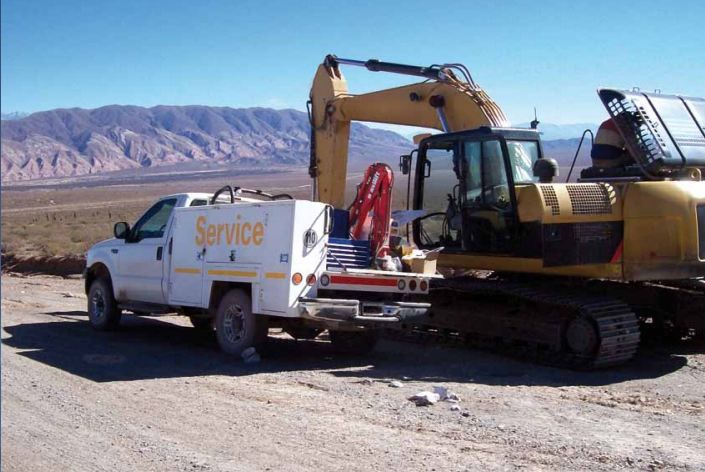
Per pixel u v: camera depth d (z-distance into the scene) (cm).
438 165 1320
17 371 1012
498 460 658
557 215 1129
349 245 1134
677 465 650
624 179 1177
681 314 1242
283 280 1048
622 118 1167
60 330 1407
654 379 1048
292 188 13662
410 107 1418
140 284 1317
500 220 1209
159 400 862
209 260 1177
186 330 1446
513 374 1073
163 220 1316
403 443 704
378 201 1159
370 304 1096
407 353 1238
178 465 643
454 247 1296
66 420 778
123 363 1088
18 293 2081
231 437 721
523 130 1238
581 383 1021
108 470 632
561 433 744
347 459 658
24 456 667
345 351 1231
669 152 1139
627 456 671
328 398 879
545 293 1159
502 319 1202
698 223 1103
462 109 1326
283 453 673
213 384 950
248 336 1114
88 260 1448
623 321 1098
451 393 888
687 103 1230
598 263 1134
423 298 1335
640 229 1120
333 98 1529
